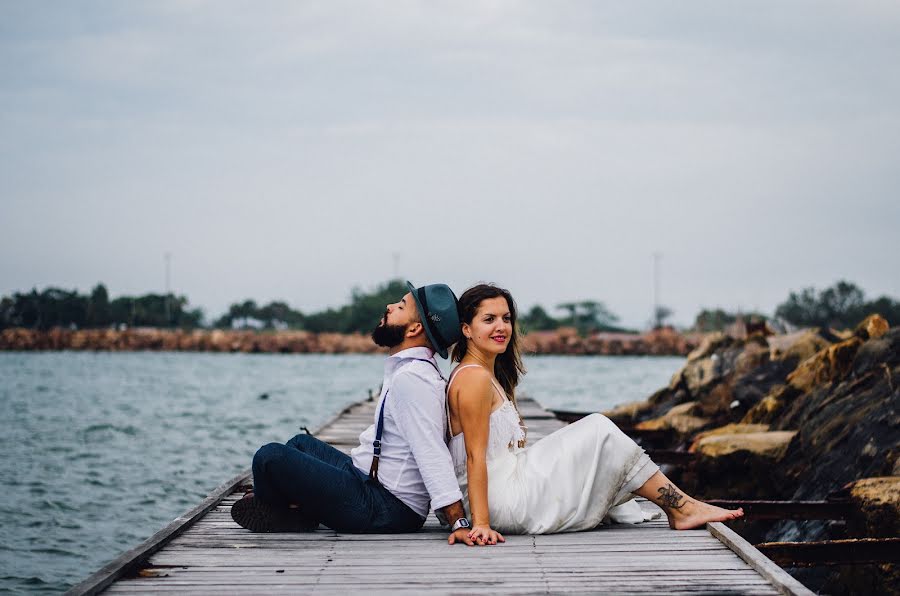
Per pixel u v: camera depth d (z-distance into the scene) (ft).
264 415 85.61
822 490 28.73
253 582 12.80
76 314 437.58
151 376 177.06
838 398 34.53
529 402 55.16
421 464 14.92
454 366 16.20
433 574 13.17
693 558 14.05
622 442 15.70
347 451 30.22
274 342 360.28
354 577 13.03
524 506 15.38
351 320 396.57
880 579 21.59
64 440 61.87
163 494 40.01
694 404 49.32
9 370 201.46
